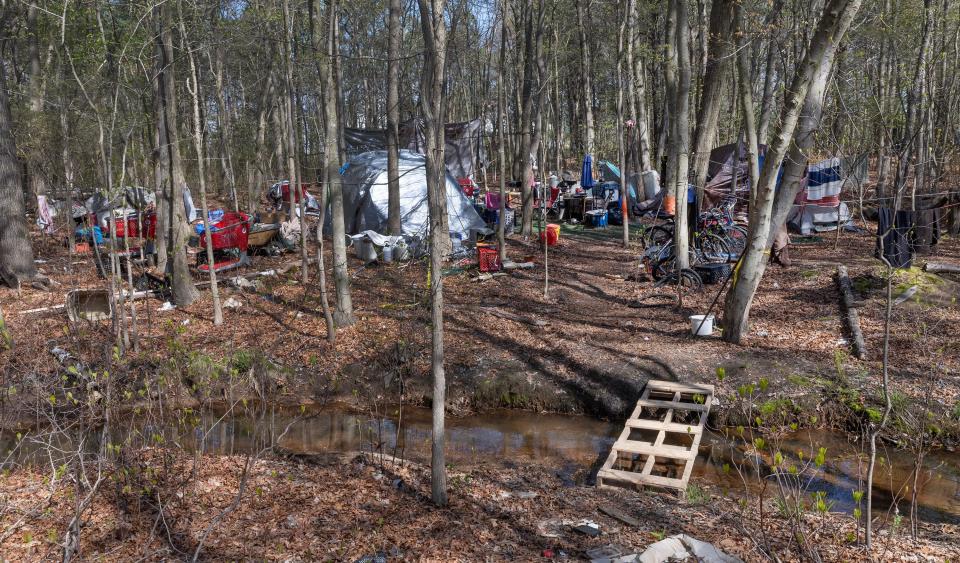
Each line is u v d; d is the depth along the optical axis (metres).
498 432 8.79
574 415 9.29
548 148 34.91
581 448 8.22
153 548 5.07
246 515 5.77
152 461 6.60
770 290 12.84
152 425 6.73
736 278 10.20
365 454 7.54
